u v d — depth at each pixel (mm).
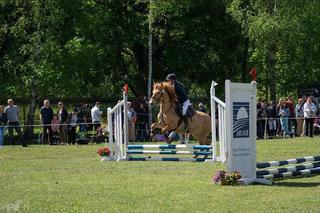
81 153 23656
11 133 30219
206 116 20047
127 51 44719
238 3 42125
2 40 38719
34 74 36000
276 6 41469
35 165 18344
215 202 10859
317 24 42031
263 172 13734
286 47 42344
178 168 17125
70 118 31281
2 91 39344
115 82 45188
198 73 45375
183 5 40281
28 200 11375
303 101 34094
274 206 10344
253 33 41125
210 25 43844
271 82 43375
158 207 10414
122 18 42281
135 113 31797
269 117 33969
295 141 28172
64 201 11203
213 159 19109
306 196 11430
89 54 36969
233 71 47156
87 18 38000
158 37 43156
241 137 13570
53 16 36156
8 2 37281
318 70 45188
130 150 20344
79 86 38875
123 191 12336
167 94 19328
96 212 10047
